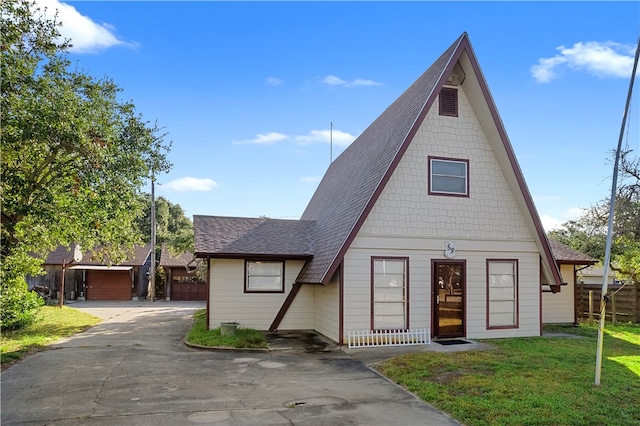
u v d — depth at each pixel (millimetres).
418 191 13242
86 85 14789
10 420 6230
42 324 16797
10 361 10008
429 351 11258
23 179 14086
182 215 50125
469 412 6586
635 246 19016
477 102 13664
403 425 6184
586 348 11617
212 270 15188
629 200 17781
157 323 18078
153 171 17109
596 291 18766
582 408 6715
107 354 11031
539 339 13195
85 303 28562
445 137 13617
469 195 13672
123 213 17094
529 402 6949
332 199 17531
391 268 12922
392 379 8680
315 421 6301
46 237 16125
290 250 15438
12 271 14984
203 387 8000
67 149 13266
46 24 13641
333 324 12984
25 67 12953
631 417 6387
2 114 12352
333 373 9234
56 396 7363
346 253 12539
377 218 12852
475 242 13609
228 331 13406
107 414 6488
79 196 15484
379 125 17234
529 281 14031
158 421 6219
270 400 7262
